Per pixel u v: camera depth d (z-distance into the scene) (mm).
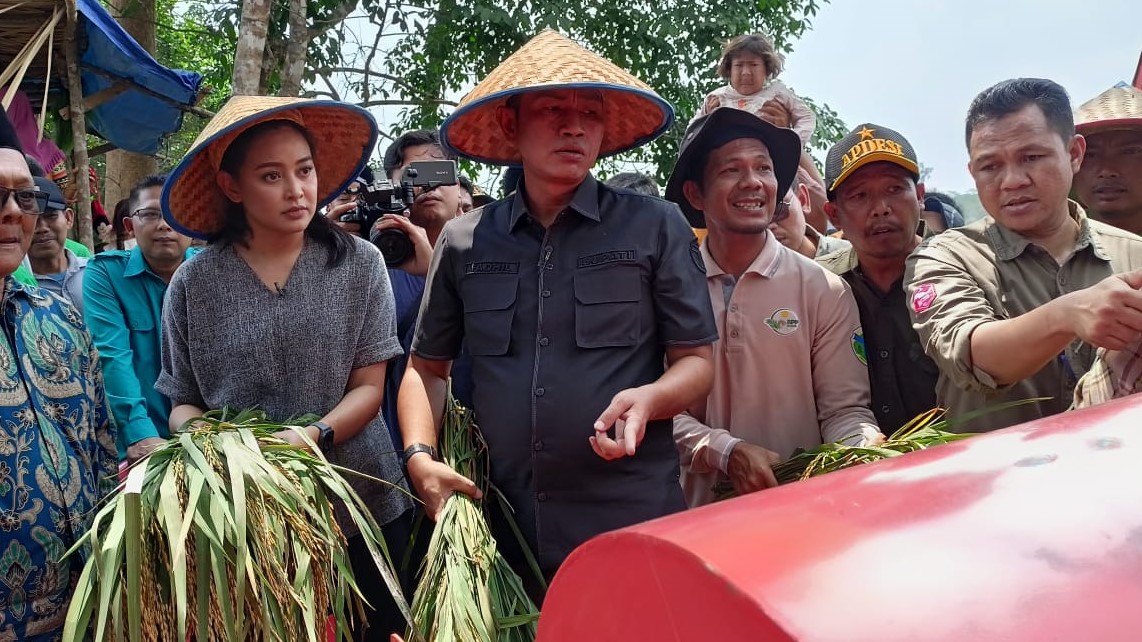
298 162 2561
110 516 2238
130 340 3938
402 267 3445
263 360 2605
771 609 683
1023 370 2100
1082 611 672
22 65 6578
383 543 2203
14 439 2080
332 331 2650
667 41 13273
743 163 2881
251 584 1947
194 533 2012
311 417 2574
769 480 2561
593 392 2238
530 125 2311
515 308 2348
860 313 3129
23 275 4070
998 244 2600
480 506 2330
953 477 859
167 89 8359
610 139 2645
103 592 1843
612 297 2270
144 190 3982
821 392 2914
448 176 3689
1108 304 1794
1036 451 890
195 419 2453
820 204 6160
